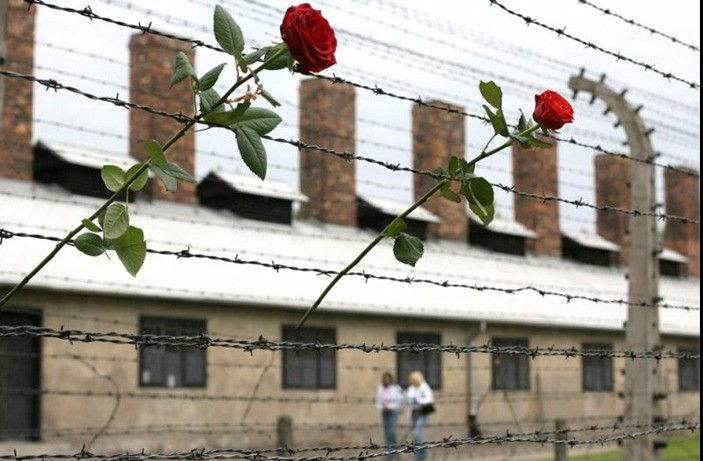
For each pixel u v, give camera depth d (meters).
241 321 20.34
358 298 22.39
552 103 3.41
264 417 20.52
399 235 3.27
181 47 23.08
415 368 23.55
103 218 2.73
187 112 23.05
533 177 30.44
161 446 18.77
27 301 17.17
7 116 20.09
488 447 22.06
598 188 33.31
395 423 19.23
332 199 25.55
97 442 17.86
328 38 2.72
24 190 19.95
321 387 21.62
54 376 17.41
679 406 29.66
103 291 17.77
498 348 4.40
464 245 28.39
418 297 23.77
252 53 2.77
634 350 9.94
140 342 3.13
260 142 2.76
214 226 22.28
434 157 27.47
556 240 30.78
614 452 20.11
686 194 35.19
